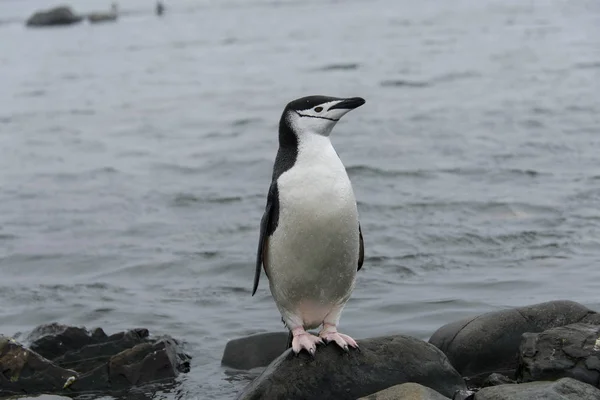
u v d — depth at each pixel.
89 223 16.84
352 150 21.30
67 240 15.82
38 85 37.88
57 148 24.38
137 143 24.41
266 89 32.16
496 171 18.58
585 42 37.97
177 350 10.36
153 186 19.33
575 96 26.56
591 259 12.96
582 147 20.31
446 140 21.86
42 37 61.50
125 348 10.23
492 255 13.49
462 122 23.91
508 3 57.66
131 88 35.03
